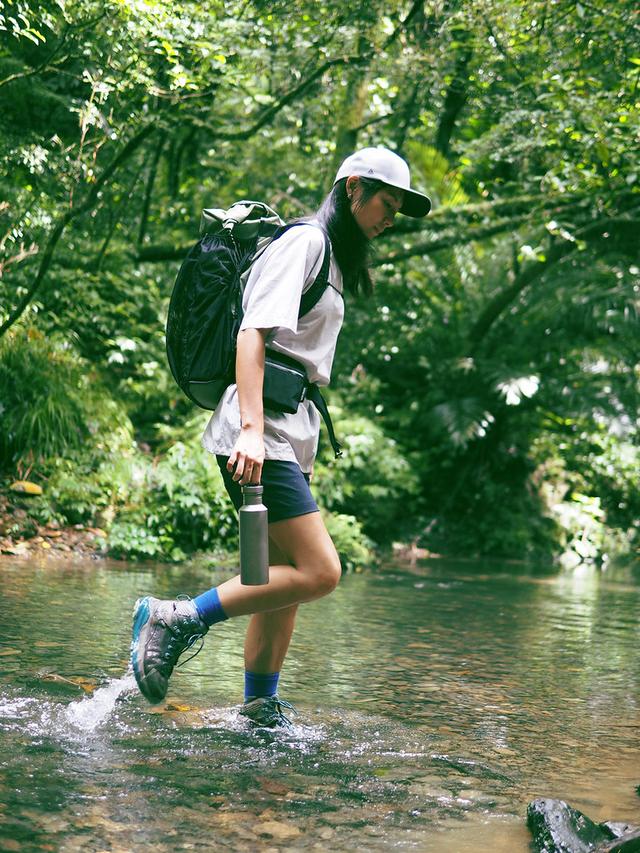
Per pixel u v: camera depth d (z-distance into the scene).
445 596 5.62
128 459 6.93
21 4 5.75
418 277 10.54
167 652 2.32
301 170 10.16
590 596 6.12
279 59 7.64
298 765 2.13
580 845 1.69
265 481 2.31
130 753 2.13
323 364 2.40
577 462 10.91
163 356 8.47
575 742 2.52
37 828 1.65
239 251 2.36
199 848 1.62
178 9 6.04
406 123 9.52
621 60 6.89
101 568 5.58
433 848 1.70
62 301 8.07
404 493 9.66
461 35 7.47
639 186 6.89
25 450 6.73
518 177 8.88
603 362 10.59
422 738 2.46
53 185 6.96
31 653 3.11
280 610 2.48
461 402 9.66
